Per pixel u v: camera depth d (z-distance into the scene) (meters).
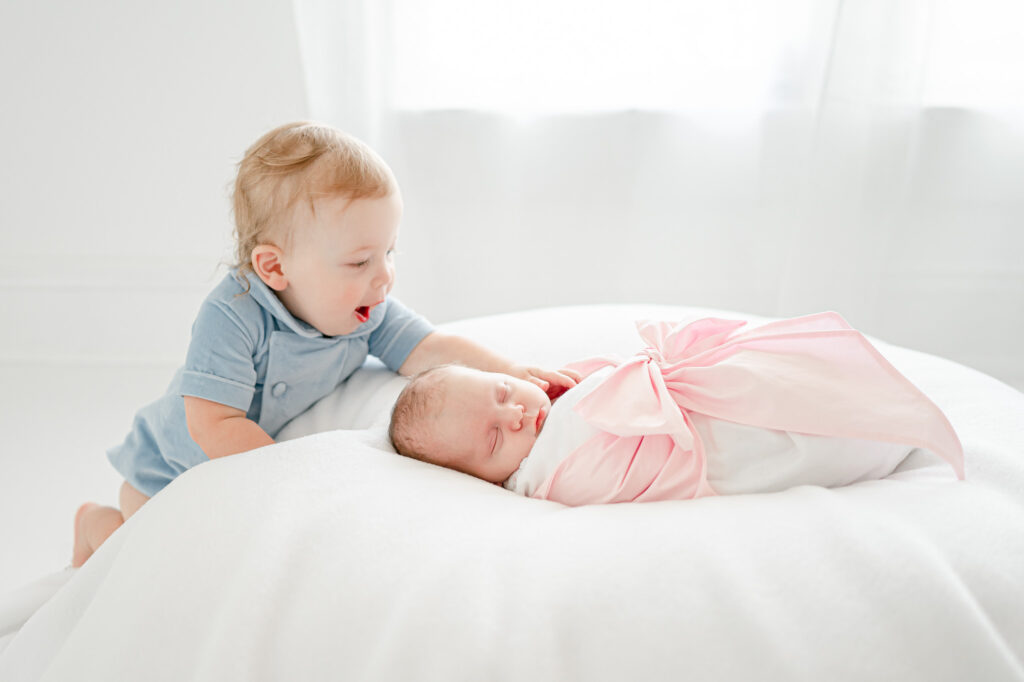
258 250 1.15
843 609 0.80
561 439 1.07
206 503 0.98
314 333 1.26
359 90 2.07
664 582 0.82
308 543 0.91
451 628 0.81
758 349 1.08
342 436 1.12
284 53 2.16
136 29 2.14
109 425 2.06
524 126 2.20
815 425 0.97
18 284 2.35
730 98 2.15
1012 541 0.85
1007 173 2.18
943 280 2.29
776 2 2.06
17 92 2.18
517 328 1.46
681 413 1.02
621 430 1.00
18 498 1.75
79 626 0.94
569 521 0.91
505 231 2.29
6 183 2.26
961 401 1.17
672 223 2.29
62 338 2.40
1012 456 1.00
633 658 0.78
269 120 2.22
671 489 1.01
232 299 1.21
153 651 0.89
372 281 1.18
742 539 0.86
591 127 2.20
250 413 1.30
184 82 2.19
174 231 2.32
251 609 0.86
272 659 0.85
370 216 1.12
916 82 2.03
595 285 2.36
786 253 2.22
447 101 2.16
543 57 2.13
